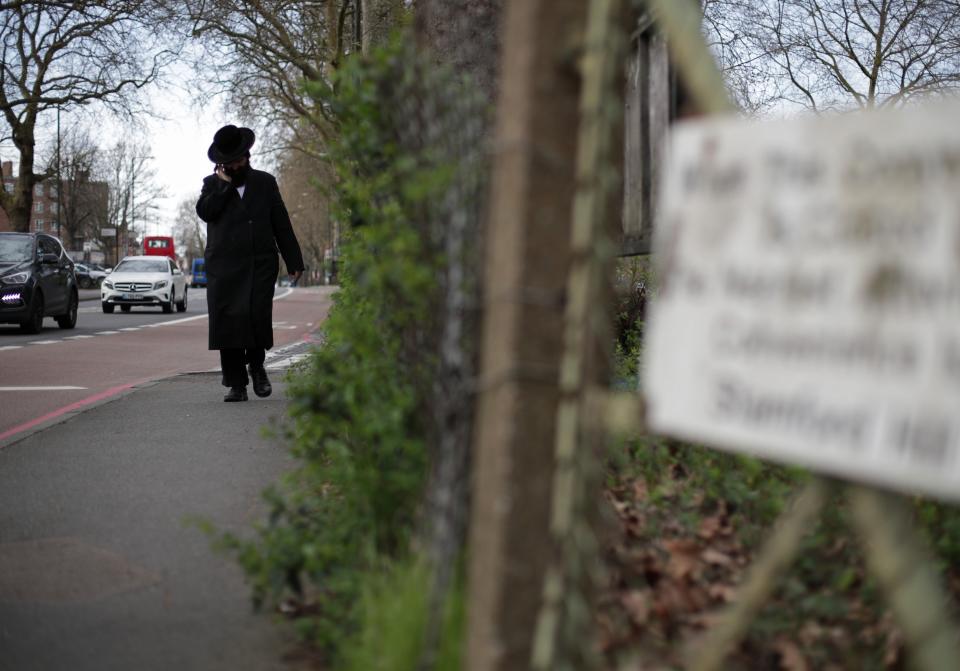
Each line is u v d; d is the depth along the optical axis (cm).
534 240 224
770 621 314
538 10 223
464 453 266
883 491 193
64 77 3553
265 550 367
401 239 278
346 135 334
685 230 213
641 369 698
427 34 677
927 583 192
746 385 200
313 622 319
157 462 639
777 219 198
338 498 416
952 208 176
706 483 442
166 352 1591
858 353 185
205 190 875
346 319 408
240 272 870
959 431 173
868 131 187
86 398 997
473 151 270
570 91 227
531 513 224
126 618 356
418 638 258
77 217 9362
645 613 317
